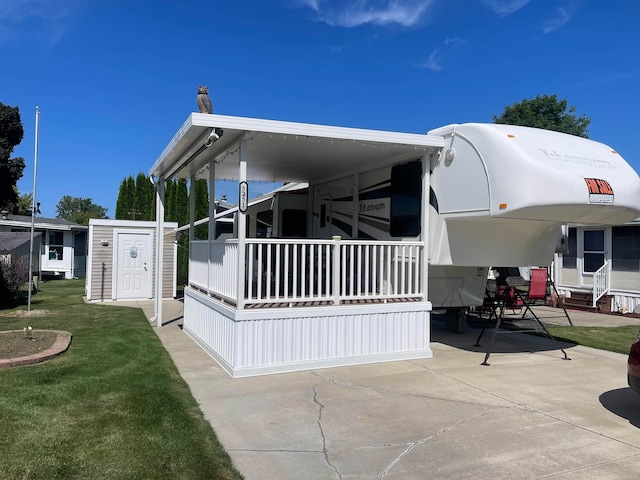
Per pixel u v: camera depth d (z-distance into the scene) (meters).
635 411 4.71
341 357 6.28
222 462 3.51
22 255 15.19
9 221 21.67
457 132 6.41
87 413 4.31
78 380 5.28
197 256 8.45
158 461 3.43
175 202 19.42
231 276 6.24
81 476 3.19
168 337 8.27
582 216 6.00
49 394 4.77
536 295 7.55
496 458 3.66
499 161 5.80
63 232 24.03
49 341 7.05
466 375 5.96
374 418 4.47
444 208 6.59
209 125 5.54
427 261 6.82
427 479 3.34
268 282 6.04
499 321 6.86
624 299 12.73
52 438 3.76
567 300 13.88
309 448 3.83
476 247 6.59
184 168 8.57
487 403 4.91
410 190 7.27
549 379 5.82
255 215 11.32
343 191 9.16
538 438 4.04
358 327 6.40
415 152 6.96
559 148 6.02
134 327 8.84
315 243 6.26
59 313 10.51
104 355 6.49
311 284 6.27
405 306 6.67
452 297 7.69
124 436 3.83
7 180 21.77
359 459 3.64
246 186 5.92
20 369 5.65
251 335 5.82
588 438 4.05
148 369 5.86
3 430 3.87
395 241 6.96
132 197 25.30
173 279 13.81
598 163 6.05
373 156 7.36
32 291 15.23
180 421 4.19
